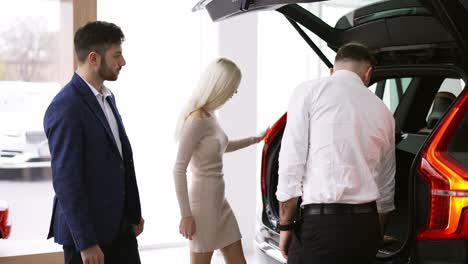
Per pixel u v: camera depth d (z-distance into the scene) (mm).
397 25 2420
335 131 2111
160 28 4637
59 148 2008
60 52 3961
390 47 2557
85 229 1998
